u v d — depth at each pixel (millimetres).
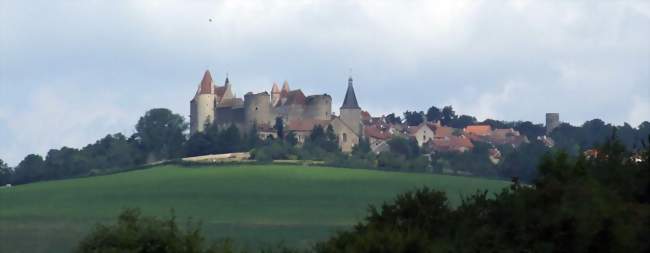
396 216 67875
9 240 143875
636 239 59062
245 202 191750
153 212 183625
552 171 67312
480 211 66438
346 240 65875
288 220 162500
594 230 58812
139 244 61688
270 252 82375
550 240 59500
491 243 61375
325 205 183500
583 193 62312
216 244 66500
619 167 69312
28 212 186000
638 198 67438
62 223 166375
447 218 66750
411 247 62719
